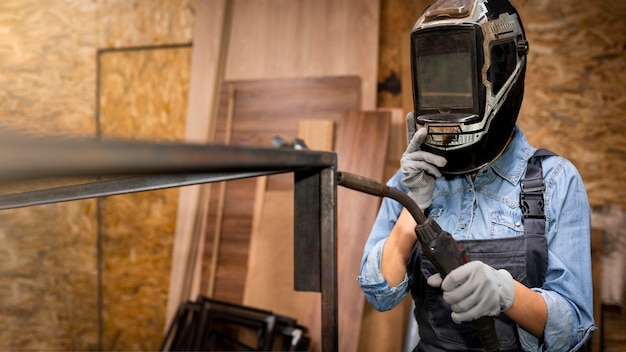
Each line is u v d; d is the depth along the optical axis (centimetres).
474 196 134
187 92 334
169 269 335
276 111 306
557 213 126
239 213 309
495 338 118
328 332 94
